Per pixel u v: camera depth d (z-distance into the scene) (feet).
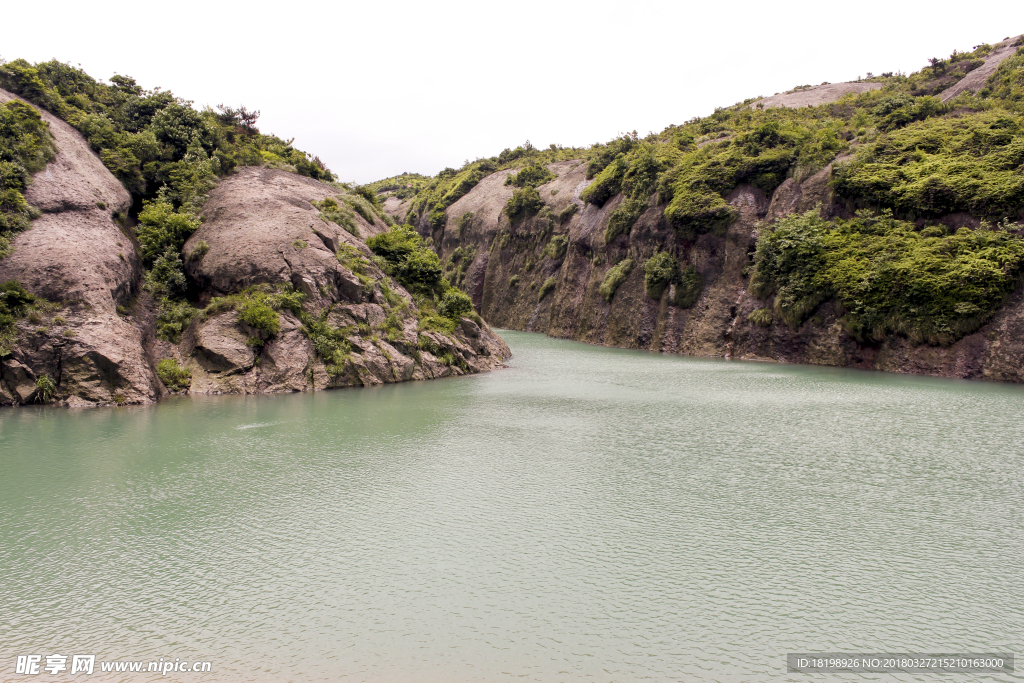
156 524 48.93
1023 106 183.93
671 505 53.47
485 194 370.53
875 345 147.43
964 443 74.59
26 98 142.31
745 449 71.51
